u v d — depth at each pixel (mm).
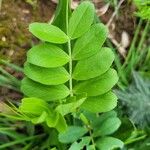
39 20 286
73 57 226
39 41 281
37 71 223
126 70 286
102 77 225
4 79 265
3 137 258
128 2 299
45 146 253
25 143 260
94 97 226
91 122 239
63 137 230
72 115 243
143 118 259
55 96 227
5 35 277
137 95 261
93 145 233
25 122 261
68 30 226
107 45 288
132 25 299
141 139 260
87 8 225
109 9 297
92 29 225
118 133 247
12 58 274
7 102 268
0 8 281
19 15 284
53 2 292
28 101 207
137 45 297
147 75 285
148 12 277
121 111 260
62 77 226
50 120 211
